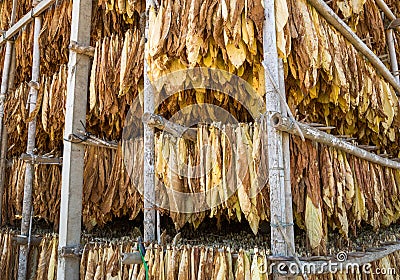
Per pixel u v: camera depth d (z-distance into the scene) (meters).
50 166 4.35
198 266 2.22
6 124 4.45
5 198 4.64
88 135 3.11
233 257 2.15
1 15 5.00
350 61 3.00
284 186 2.09
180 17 2.31
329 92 2.93
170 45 2.32
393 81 3.92
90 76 3.42
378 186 3.50
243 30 2.14
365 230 4.27
